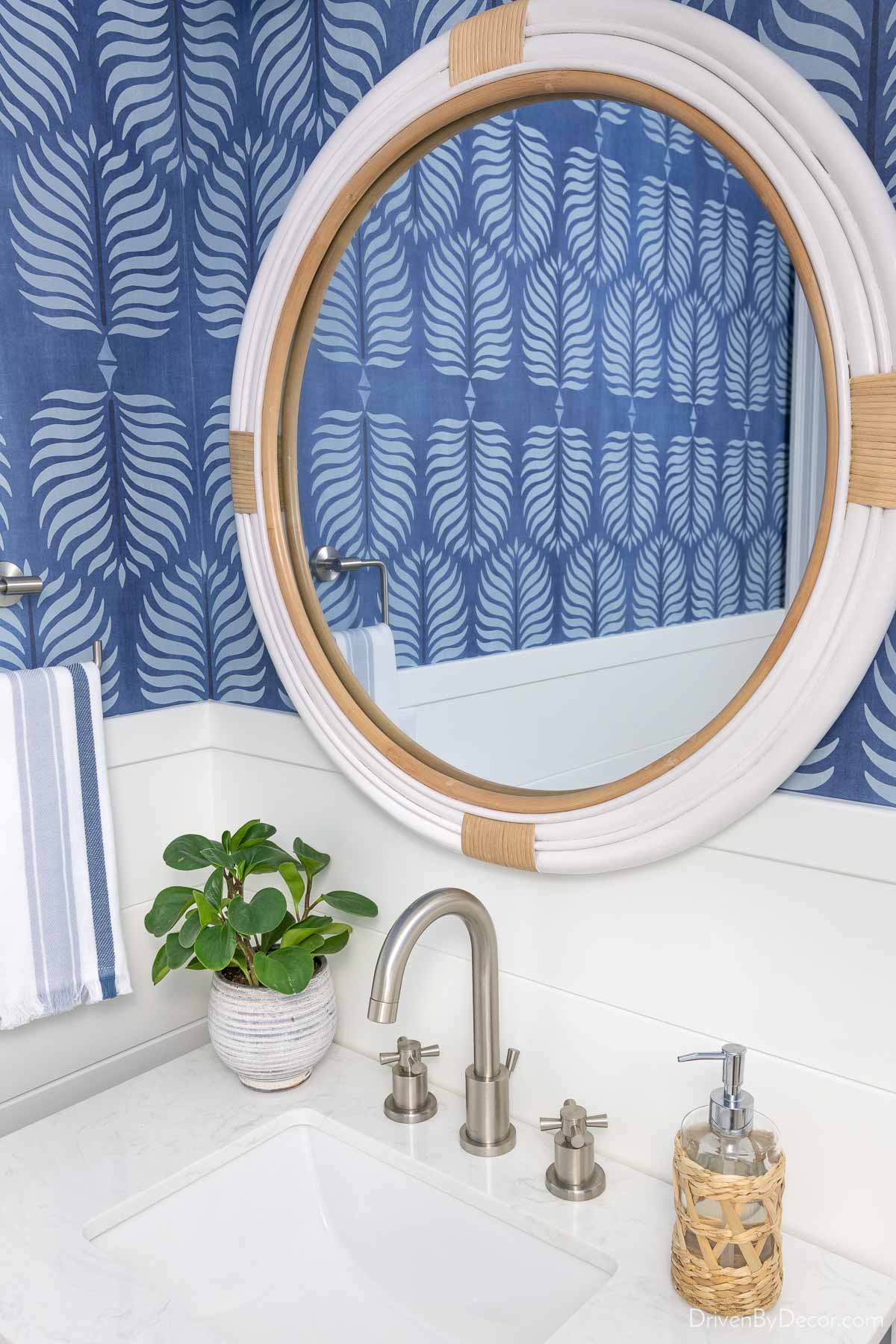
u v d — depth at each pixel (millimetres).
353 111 1182
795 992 1018
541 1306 1079
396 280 1184
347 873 1408
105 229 1378
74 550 1384
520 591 1127
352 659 1296
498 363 1115
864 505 885
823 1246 1035
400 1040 1267
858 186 857
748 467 949
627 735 1061
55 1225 1096
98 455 1397
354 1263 1235
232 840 1362
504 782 1169
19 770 1284
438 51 1101
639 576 1034
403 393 1195
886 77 873
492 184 1096
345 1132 1244
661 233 980
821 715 928
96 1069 1442
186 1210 1185
